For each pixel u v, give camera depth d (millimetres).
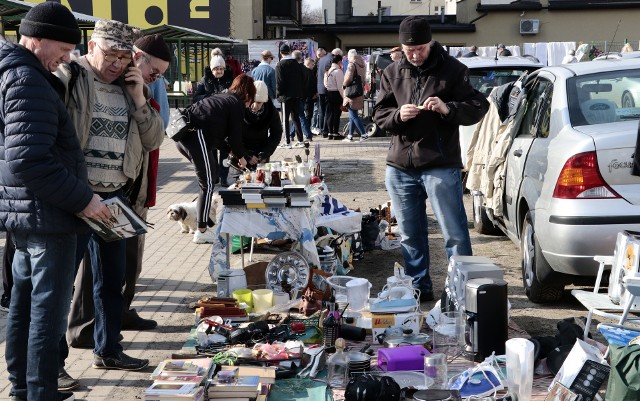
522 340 4516
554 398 4301
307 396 4691
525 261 6664
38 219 4094
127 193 5172
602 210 5676
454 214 6402
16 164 3943
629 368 3941
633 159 5566
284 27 42688
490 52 29047
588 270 5770
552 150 6141
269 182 7020
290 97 18188
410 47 6199
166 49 5480
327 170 14852
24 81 3953
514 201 7047
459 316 5340
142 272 7809
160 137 5109
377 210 9148
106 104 4836
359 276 7586
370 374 4664
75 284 5695
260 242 8586
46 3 4074
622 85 6457
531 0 40375
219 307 5898
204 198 8508
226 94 8234
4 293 6449
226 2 29656
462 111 6141
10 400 4527
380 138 20281
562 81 6672
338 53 20094
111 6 29484
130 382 5090
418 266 6676
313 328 5730
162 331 6074
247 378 4613
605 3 39656
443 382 4633
